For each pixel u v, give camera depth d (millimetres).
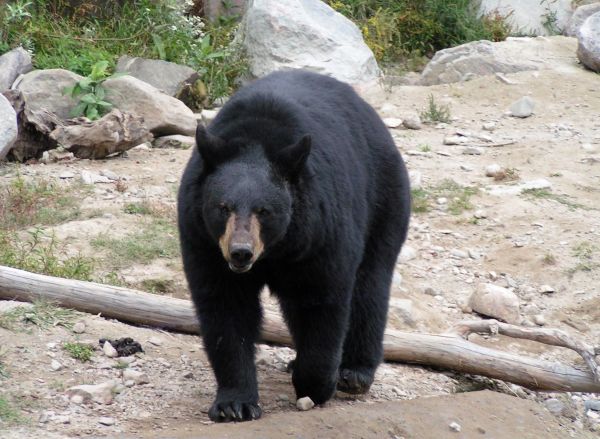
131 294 10336
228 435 7867
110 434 7781
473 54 22578
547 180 16422
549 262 13773
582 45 22016
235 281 8359
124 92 17469
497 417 9344
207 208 7930
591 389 10625
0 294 10125
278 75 9453
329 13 22188
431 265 13773
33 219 13320
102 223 13203
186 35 21094
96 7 21812
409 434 8562
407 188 9930
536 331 10883
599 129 19125
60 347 9242
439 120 19516
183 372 9406
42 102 17359
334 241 8305
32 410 8055
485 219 15000
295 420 8312
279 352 10617
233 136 8219
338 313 8539
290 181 8031
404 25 25312
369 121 9625
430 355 10664
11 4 20812
